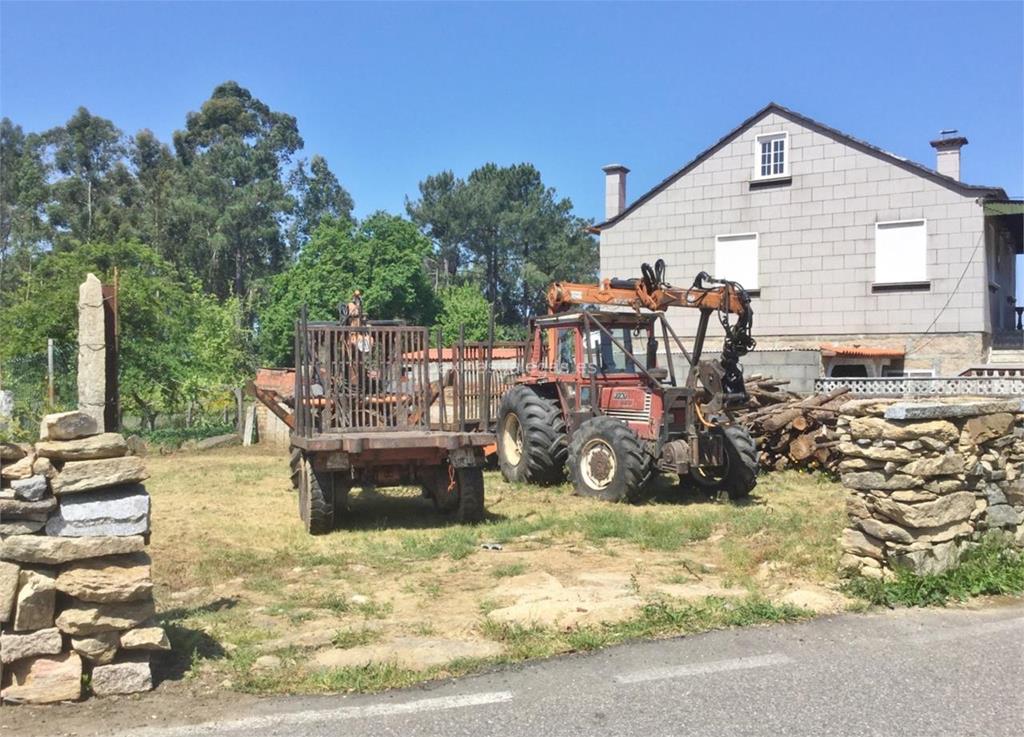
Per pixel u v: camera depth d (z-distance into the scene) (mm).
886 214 22531
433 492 9859
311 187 64438
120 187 60250
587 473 10891
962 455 6398
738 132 24125
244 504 10992
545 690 4414
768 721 4027
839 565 6605
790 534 8125
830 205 23125
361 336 9180
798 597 5926
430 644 5121
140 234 55750
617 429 10477
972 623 5457
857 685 4445
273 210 58781
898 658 4832
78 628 4309
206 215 56438
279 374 11938
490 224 60875
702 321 10812
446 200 61344
